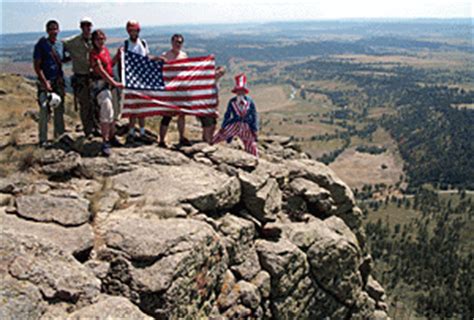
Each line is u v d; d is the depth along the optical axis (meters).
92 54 12.65
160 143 14.24
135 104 13.92
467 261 170.12
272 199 13.07
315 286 13.12
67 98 23.67
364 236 17.45
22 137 14.74
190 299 9.03
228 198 11.94
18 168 11.70
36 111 19.09
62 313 6.77
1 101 21.25
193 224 9.91
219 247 10.24
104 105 12.64
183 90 14.68
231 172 13.11
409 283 152.88
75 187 11.01
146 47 14.34
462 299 136.75
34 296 6.63
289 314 12.01
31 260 7.18
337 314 13.93
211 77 15.04
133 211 10.29
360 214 17.22
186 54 14.99
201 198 11.19
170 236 9.12
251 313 10.58
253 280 11.16
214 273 10.02
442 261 168.50
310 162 17.45
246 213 12.41
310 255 12.84
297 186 14.58
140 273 8.35
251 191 12.48
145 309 8.10
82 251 8.41
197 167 13.05
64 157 12.27
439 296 139.00
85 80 13.52
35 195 9.66
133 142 14.21
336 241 13.45
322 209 14.80
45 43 13.10
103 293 7.97
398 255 177.50
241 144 16.78
